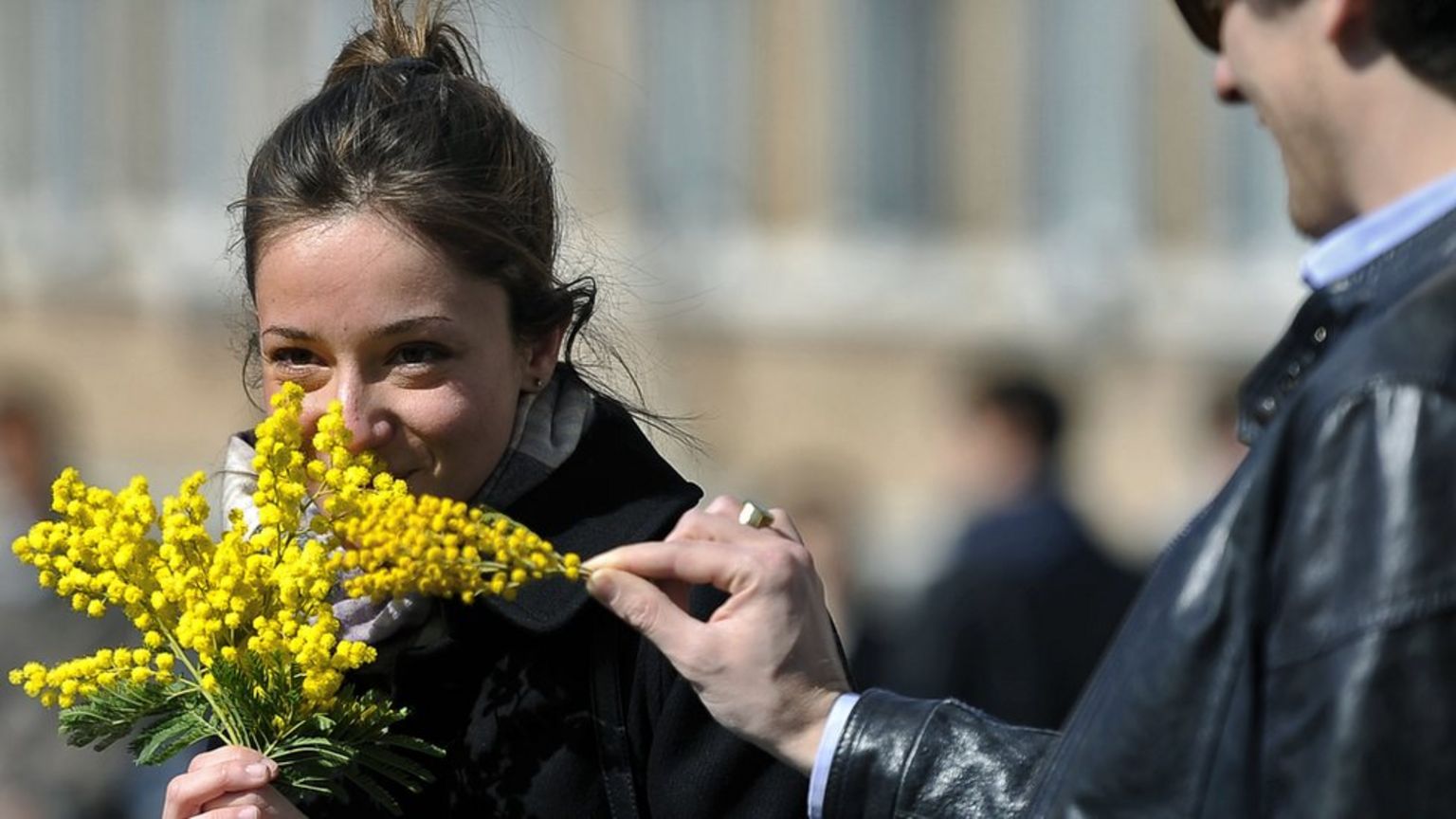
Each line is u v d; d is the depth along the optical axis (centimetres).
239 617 542
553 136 3369
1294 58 465
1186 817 442
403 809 579
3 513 1407
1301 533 429
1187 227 3622
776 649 543
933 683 1414
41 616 1351
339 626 554
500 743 577
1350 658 417
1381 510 420
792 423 3481
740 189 3516
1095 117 3609
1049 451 1536
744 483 3356
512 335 575
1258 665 438
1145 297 3562
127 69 3347
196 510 558
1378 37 455
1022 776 543
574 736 575
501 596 564
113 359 3294
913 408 3528
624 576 539
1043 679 1401
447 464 563
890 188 3600
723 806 569
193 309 3291
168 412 3284
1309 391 440
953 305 3550
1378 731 413
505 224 569
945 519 3484
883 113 3588
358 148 559
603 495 589
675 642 541
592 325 635
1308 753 420
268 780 536
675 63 3462
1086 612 1416
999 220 3619
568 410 597
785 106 3538
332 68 619
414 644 582
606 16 3409
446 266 555
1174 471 3531
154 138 3353
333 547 549
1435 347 427
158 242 3316
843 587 1789
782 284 3478
